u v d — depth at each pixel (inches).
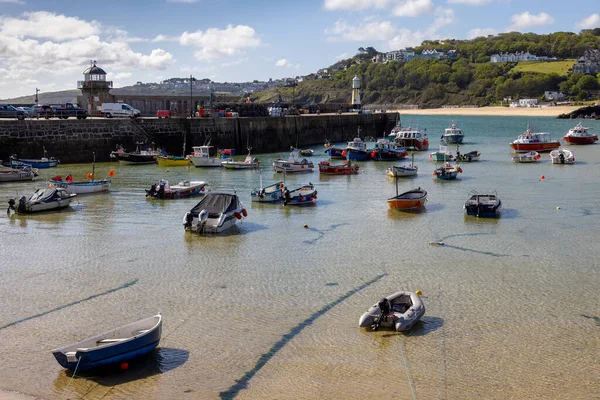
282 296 845.2
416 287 880.3
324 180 1978.3
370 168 2319.1
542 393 579.5
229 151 2500.0
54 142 2242.9
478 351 668.7
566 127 5398.6
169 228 1266.0
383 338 703.7
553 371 622.2
